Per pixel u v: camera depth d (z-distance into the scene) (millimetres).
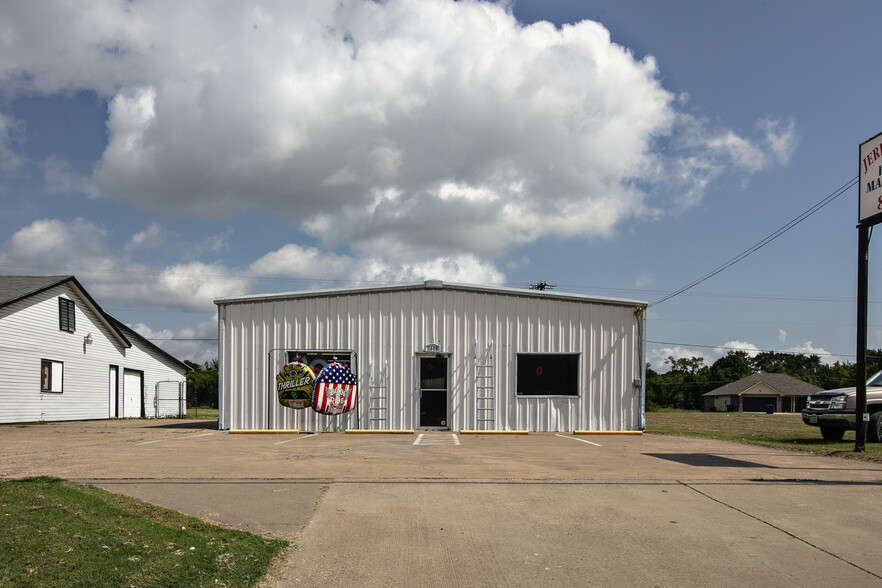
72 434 17562
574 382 18906
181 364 41188
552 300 19062
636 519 6961
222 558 5516
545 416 18703
